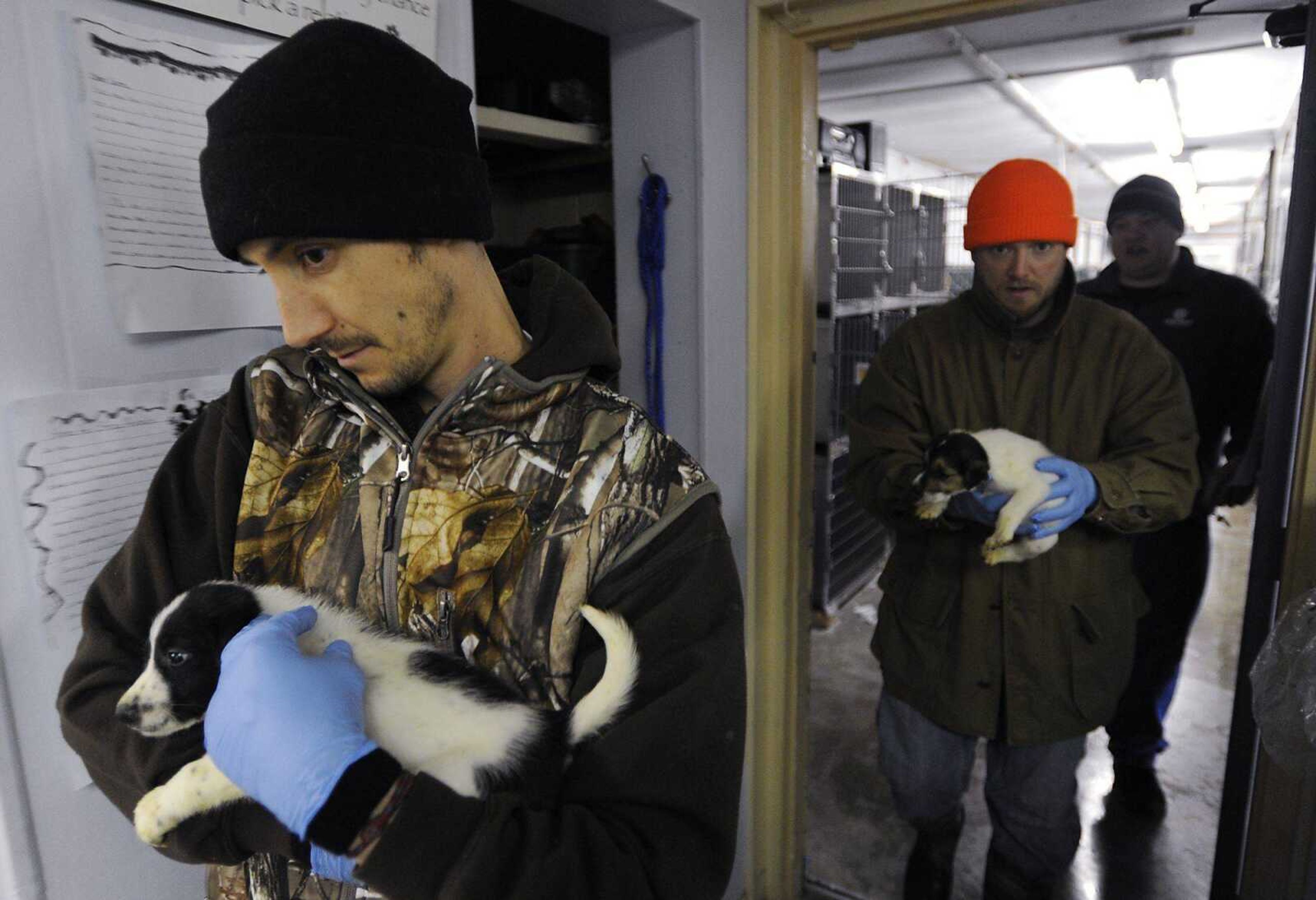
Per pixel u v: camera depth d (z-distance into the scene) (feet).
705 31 4.90
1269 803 4.45
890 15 4.99
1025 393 5.29
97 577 2.59
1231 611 11.24
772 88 5.35
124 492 2.76
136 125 2.64
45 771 2.64
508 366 2.14
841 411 10.95
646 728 1.84
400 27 3.31
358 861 1.53
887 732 5.79
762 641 6.06
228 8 2.81
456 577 2.15
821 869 6.82
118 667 2.20
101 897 2.83
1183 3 7.40
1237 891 4.74
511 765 1.88
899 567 5.70
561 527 2.13
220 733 1.71
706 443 5.34
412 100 1.89
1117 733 7.33
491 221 2.23
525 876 1.58
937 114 12.71
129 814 2.13
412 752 1.85
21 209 2.42
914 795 5.70
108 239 2.61
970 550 5.21
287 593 2.13
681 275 5.23
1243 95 10.69
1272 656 3.72
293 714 1.65
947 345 5.51
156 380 2.81
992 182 5.02
